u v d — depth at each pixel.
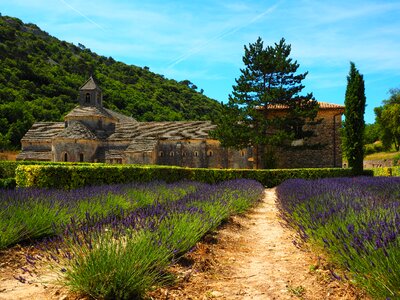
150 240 4.50
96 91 45.28
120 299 3.84
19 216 6.48
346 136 31.36
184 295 4.21
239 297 4.22
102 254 3.95
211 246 6.66
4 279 4.66
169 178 20.92
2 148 57.12
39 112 67.81
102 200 8.81
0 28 99.44
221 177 25.69
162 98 103.88
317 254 5.66
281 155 34.81
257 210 12.71
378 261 3.61
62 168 13.23
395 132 63.62
